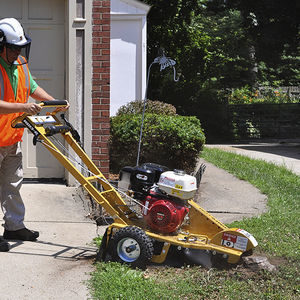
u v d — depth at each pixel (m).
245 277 4.43
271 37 23.53
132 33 13.95
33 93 5.34
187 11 22.14
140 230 4.56
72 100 7.49
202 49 22.88
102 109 7.55
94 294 4.08
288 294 4.12
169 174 4.75
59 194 7.15
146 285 4.19
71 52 7.43
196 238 4.73
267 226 6.09
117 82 14.09
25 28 7.62
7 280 4.35
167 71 22.80
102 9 7.40
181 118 9.34
